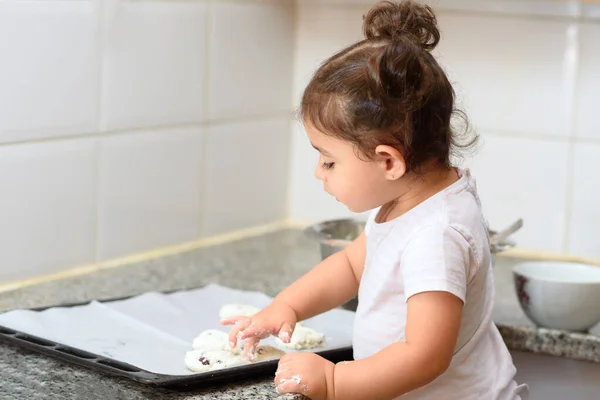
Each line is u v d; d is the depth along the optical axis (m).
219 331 1.42
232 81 2.13
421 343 1.19
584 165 2.08
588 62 2.05
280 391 1.20
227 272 1.91
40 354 1.36
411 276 1.22
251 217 2.25
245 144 2.20
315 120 1.27
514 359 1.62
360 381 1.19
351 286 1.46
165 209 2.01
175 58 1.98
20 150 1.69
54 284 1.75
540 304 1.59
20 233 1.71
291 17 2.29
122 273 1.85
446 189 1.29
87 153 1.81
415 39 1.33
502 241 1.69
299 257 2.05
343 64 1.27
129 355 1.34
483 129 2.15
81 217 1.82
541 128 2.10
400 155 1.24
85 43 1.78
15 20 1.65
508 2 2.09
